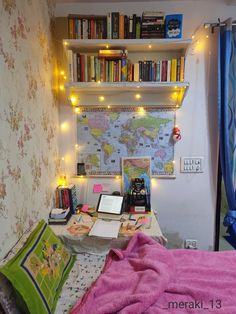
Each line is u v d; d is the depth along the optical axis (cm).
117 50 201
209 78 222
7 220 125
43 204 183
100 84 202
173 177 233
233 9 214
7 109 127
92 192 237
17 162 138
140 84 201
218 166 232
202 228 240
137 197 217
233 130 219
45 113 191
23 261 120
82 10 218
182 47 209
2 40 122
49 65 202
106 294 129
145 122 229
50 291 126
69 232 179
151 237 175
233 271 147
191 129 229
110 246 178
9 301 111
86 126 231
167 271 138
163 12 204
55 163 218
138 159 232
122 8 217
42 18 185
